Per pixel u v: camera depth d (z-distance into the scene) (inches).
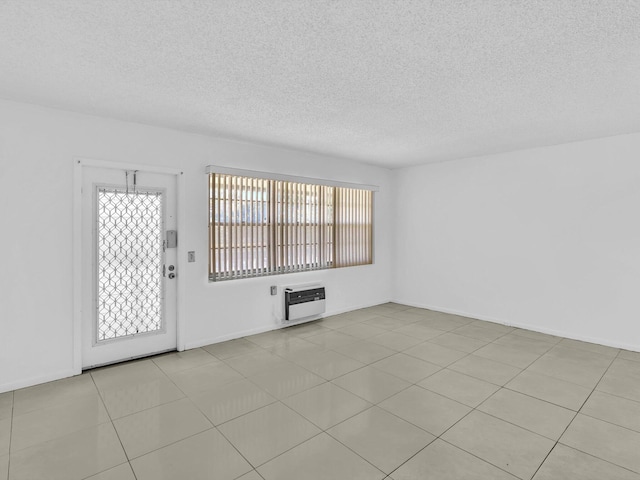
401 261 253.0
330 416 103.6
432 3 68.6
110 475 78.5
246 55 90.5
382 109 130.2
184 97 118.6
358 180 233.1
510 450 87.6
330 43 84.4
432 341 171.6
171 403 111.2
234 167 173.5
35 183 124.0
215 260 168.9
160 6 69.7
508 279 198.2
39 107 124.5
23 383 122.3
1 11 71.0
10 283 120.0
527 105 125.6
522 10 71.0
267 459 84.3
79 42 83.9
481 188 208.7
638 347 157.6
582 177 171.8
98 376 131.6
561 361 146.0
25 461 83.1
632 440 91.7
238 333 177.0
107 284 141.6
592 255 169.6
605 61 93.0
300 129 155.4
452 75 101.9
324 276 216.1
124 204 144.9
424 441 91.4
